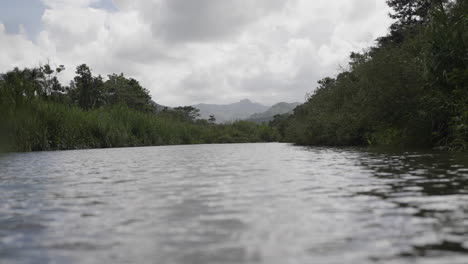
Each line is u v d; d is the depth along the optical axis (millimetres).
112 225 3018
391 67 15773
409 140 14820
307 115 26312
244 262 2072
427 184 4723
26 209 3775
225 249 2311
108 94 56531
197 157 12516
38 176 6957
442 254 2145
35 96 23547
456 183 4750
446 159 8289
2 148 19922
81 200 4250
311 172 6590
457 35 12000
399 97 15414
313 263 2039
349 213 3229
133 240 2564
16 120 20578
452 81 12102
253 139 59562
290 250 2268
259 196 4199
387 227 2744
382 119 16984
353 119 18922
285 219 3062
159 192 4688
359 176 5750
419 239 2438
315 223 2912
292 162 9125
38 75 41250
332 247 2309
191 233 2701
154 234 2703
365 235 2553
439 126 13609
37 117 22234
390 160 8477
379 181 5137
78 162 10812
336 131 20156
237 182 5453
